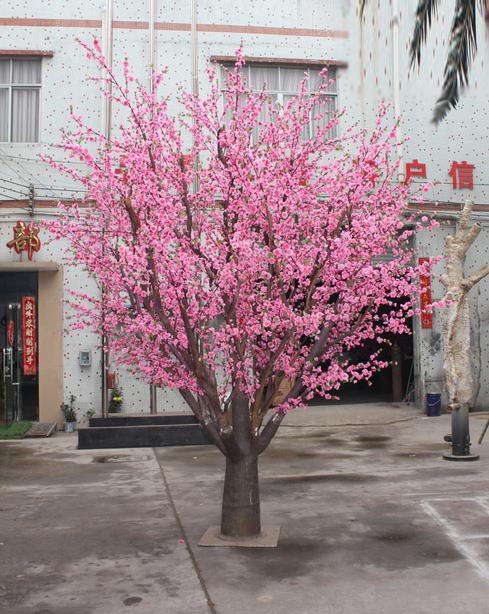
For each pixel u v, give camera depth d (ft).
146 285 19.58
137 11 42.98
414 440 35.04
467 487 23.85
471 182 46.09
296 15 44.16
